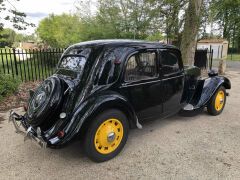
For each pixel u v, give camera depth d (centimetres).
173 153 357
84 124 301
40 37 3959
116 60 339
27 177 302
